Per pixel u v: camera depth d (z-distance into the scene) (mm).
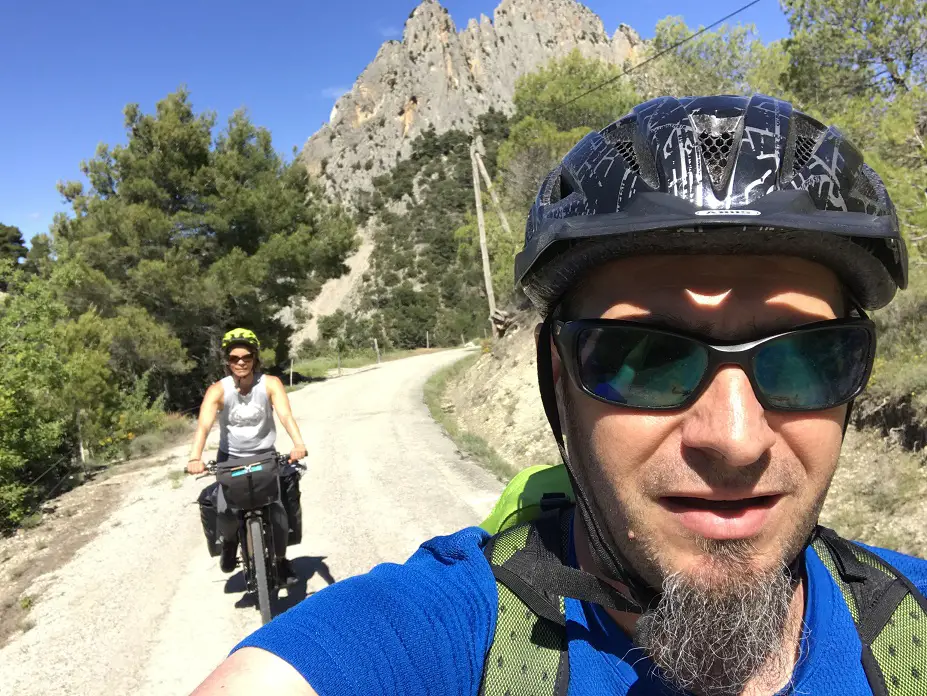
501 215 20609
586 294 920
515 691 817
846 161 951
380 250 103375
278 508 3945
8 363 8055
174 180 23094
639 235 811
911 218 6133
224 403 4059
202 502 4133
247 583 4133
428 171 119875
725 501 805
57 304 8961
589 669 838
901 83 8875
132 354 18203
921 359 5707
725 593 785
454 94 143875
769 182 859
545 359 1112
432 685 771
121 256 21453
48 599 4727
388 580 889
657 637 808
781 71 10703
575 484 943
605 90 21703
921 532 4355
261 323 24719
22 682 3598
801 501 833
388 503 6656
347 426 12266
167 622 4227
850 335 855
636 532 831
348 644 747
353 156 153000
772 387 796
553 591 862
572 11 152000
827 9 9375
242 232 24297
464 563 953
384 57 162500
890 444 5371
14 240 63031
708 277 822
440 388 17891
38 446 8039
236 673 716
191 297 21391
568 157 1090
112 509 7254
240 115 25438
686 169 853
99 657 3822
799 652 894
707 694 819
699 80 15414
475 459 8594
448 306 78625
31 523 6906
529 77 24109
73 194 23312
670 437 813
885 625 913
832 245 831
